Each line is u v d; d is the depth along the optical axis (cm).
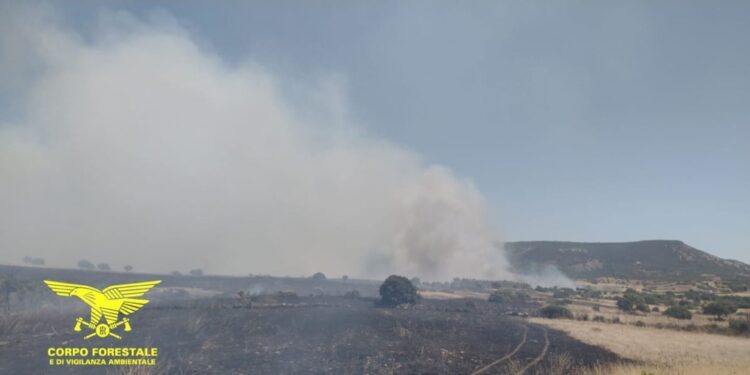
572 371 1731
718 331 2884
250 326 2345
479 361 1856
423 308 3984
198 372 1462
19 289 3256
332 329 2412
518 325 3056
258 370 1519
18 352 1673
